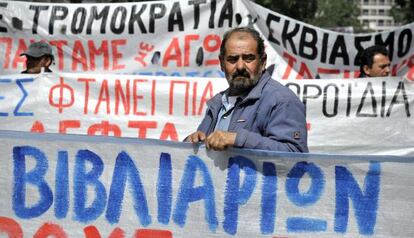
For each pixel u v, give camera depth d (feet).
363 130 17.47
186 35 20.67
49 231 9.89
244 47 9.57
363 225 9.12
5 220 9.98
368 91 17.48
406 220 9.02
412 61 20.77
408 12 70.38
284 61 20.79
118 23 21.02
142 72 20.94
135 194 9.66
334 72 20.88
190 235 9.53
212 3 20.48
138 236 9.66
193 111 17.94
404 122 17.34
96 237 9.78
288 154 9.12
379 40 20.88
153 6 20.89
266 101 9.43
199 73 20.68
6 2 21.53
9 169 9.95
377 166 9.06
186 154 9.51
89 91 18.21
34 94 18.29
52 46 21.38
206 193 9.47
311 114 17.65
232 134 9.11
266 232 9.32
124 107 18.12
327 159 9.13
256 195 9.32
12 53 21.53
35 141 9.88
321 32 20.83
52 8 21.43
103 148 9.73
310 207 9.22
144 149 9.62
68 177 9.82
